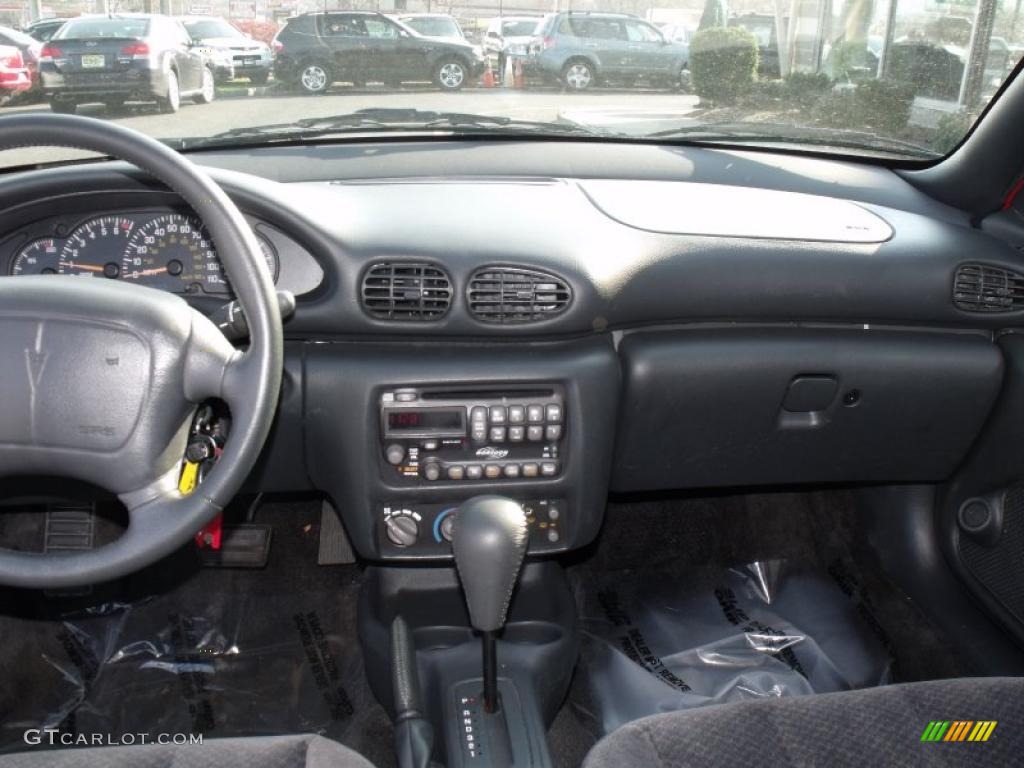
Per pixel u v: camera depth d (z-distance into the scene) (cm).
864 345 206
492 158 228
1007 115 213
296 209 181
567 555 270
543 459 194
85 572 133
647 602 262
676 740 131
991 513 235
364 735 226
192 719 229
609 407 194
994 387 214
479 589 162
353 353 189
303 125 226
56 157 209
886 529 265
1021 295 209
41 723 227
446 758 179
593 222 199
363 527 199
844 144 243
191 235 188
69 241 188
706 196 220
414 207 196
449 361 188
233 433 137
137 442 134
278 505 266
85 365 133
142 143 134
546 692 202
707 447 212
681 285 195
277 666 243
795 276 199
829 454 220
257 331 137
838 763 127
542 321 186
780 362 203
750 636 252
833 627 255
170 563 259
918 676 241
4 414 133
